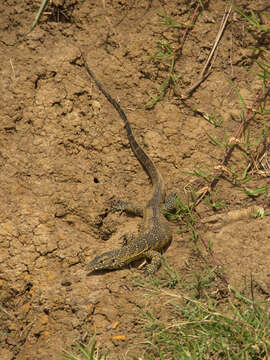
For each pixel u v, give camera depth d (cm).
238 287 948
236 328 778
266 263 979
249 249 1013
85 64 1298
